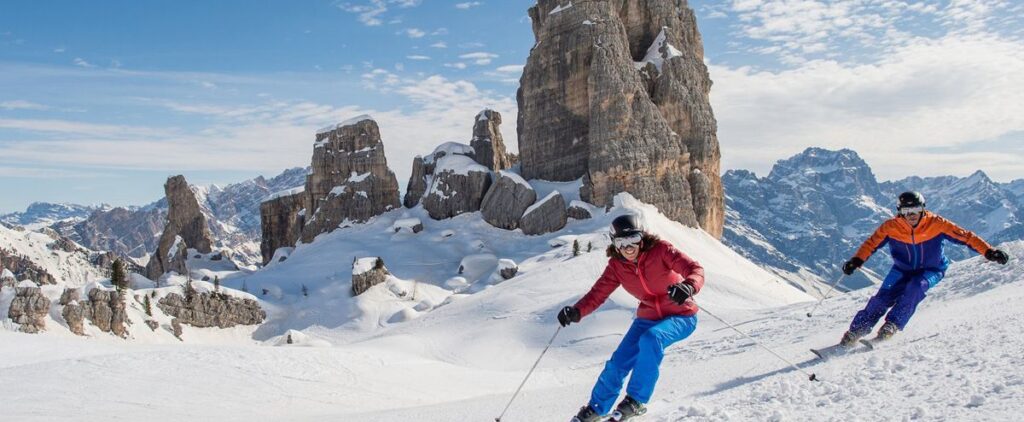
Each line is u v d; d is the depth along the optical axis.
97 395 18.75
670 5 175.50
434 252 144.88
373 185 173.62
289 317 112.38
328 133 180.75
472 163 166.25
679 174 155.25
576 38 158.00
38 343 40.19
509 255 139.00
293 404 20.55
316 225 172.00
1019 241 18.16
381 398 22.86
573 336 64.06
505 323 71.56
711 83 183.00
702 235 150.25
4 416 15.70
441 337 72.00
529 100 164.62
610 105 149.62
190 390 20.45
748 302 75.06
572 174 158.88
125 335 88.94
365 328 103.75
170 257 177.00
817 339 12.22
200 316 103.75
